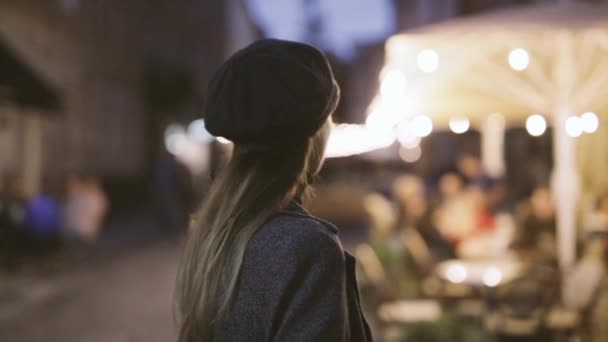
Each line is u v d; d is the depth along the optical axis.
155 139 35.38
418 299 7.56
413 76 6.80
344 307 1.54
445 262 8.36
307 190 1.81
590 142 12.66
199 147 37.31
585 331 6.16
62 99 17.66
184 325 1.71
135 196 30.66
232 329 1.57
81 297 11.07
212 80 1.74
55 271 13.34
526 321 6.07
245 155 1.72
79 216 14.52
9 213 12.62
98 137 26.47
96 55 26.47
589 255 6.59
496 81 7.36
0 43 15.88
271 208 1.64
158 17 35.50
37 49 20.64
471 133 28.73
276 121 1.65
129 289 11.73
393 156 28.27
